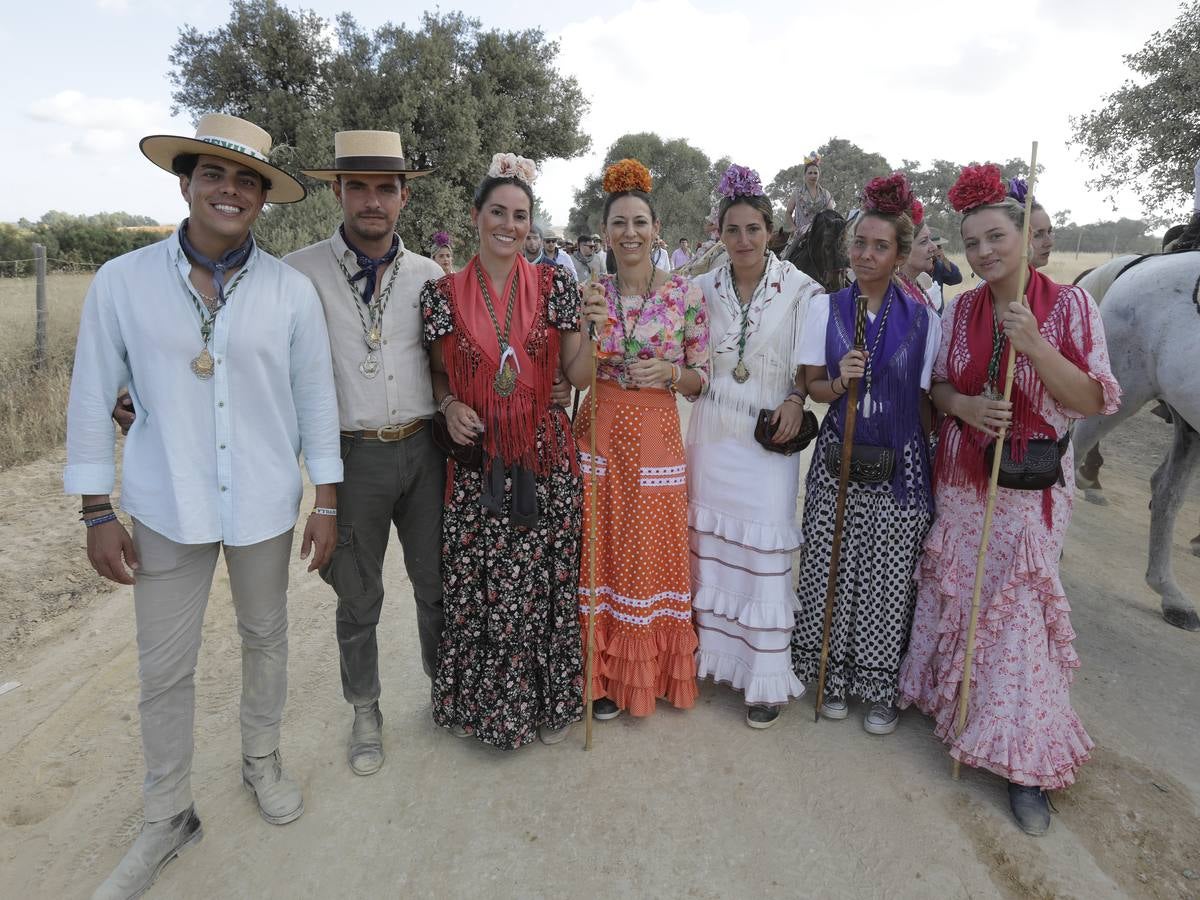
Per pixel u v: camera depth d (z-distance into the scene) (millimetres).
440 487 2746
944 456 2818
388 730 3062
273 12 20781
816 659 3137
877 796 2688
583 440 3014
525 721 2791
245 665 2516
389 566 4590
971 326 2684
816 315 2922
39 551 4562
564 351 2799
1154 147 9859
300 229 14148
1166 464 3955
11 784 2797
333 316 2498
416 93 20656
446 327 2555
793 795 2695
